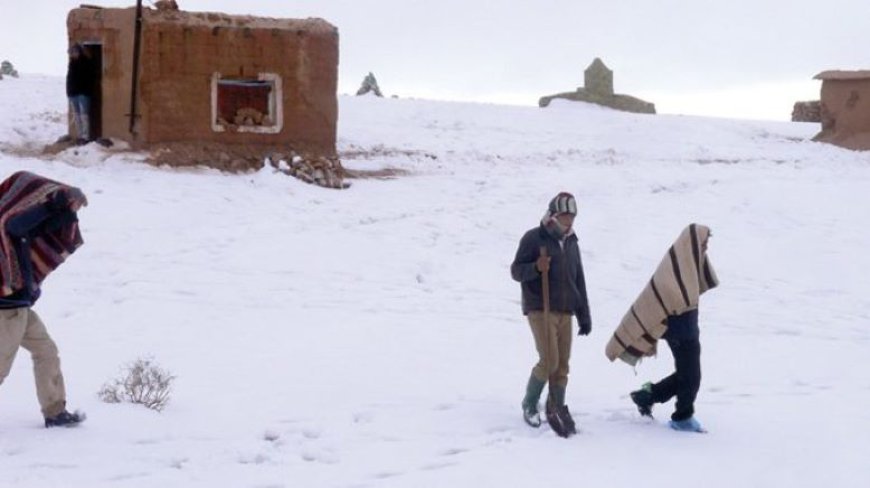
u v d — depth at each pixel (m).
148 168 21.77
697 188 26.73
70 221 7.56
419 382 10.57
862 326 15.32
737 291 17.53
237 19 23.16
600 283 17.41
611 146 34.97
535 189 24.78
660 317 9.08
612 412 9.77
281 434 8.42
